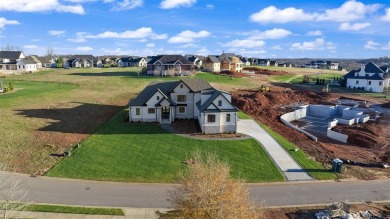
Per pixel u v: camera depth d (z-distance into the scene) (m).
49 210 24.88
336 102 77.81
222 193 16.59
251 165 34.75
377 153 42.94
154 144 39.81
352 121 58.47
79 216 24.33
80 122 49.34
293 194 28.77
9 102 60.41
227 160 35.69
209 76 105.75
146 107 48.62
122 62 177.00
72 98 67.62
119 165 33.84
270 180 31.52
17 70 133.25
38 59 174.62
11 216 22.56
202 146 39.47
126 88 81.62
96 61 186.75
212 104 43.81
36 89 77.38
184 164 34.38
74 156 35.69
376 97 86.38
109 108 59.59
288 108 68.44
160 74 106.00
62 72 125.44
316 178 32.31
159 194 28.19
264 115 60.66
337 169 34.06
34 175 31.19
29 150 37.06
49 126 46.41
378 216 25.22
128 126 46.81
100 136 42.25
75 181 30.25
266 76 119.62
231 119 44.59
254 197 27.98
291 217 25.03
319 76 136.50
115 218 24.27
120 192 28.41
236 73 115.81
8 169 32.06
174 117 51.03
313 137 46.78
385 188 30.58
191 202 16.98
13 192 22.56
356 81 101.50
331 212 24.78
